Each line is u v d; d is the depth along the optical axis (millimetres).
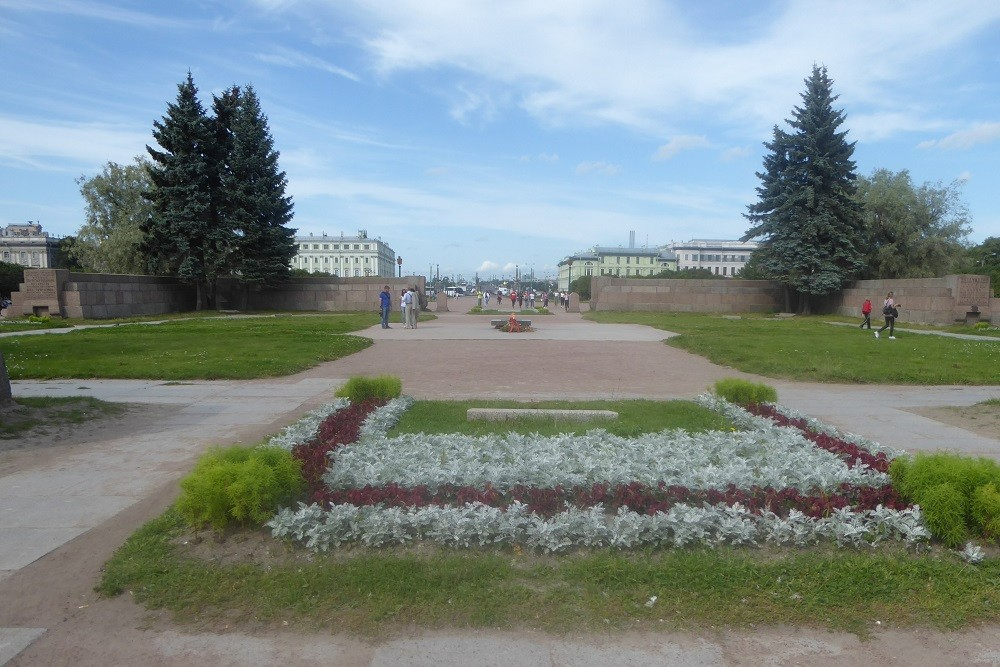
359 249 129875
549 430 7355
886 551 4219
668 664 3164
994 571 3965
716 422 7863
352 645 3287
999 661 3219
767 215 35094
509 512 4328
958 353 15922
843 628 3463
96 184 44594
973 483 4344
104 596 3707
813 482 4984
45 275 25562
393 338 19781
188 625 3441
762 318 31219
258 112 34531
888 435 7785
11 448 6801
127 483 5699
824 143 33469
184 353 14820
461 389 10812
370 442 6242
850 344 17922
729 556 4094
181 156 32125
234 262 34469
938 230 39312
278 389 10859
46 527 4688
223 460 4633
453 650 3246
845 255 32875
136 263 42094
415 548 4191
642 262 130625
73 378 11859
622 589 3756
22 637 3326
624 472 5094
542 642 3316
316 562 4020
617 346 17703
